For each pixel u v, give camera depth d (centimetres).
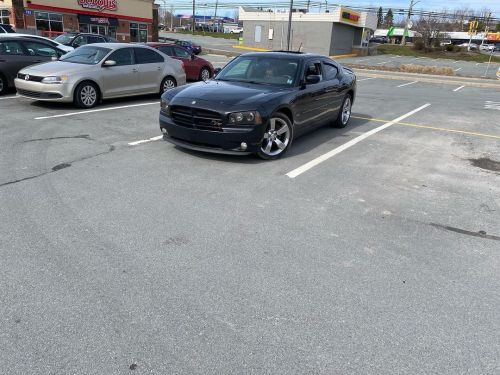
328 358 263
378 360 263
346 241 411
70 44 1983
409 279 353
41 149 655
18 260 350
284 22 5112
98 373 244
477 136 920
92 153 646
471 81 2595
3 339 266
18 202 458
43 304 299
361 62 4312
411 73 3053
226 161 639
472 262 387
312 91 738
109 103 1097
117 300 307
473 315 311
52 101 990
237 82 723
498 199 549
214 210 463
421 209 502
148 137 758
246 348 268
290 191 532
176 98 637
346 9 4828
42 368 246
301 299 319
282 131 666
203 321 290
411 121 1063
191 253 374
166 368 250
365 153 734
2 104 1004
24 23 3506
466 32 9275
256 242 399
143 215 441
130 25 4412
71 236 391
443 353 272
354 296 326
